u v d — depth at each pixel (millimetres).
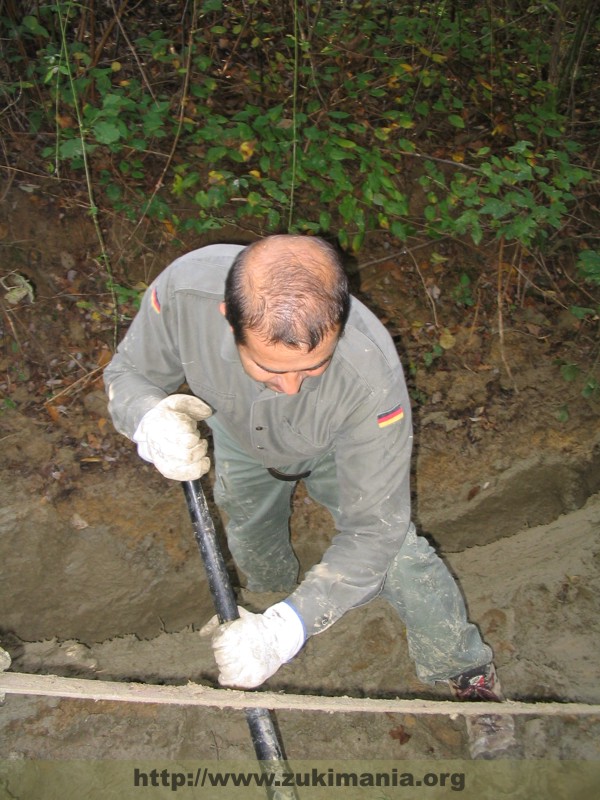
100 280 3479
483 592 2947
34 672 2646
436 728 2467
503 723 2371
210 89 3588
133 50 3594
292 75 4020
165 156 3617
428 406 3512
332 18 4188
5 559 2949
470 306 3730
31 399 3254
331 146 3316
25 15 3727
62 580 3010
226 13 4176
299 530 3273
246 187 3332
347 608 1612
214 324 1708
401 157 3875
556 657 2641
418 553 1966
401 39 3906
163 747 2346
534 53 4324
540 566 2994
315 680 2645
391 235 3754
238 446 2158
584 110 4461
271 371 1351
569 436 3424
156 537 3117
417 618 2021
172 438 1653
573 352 3633
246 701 1534
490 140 4070
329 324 1287
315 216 3686
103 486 3135
